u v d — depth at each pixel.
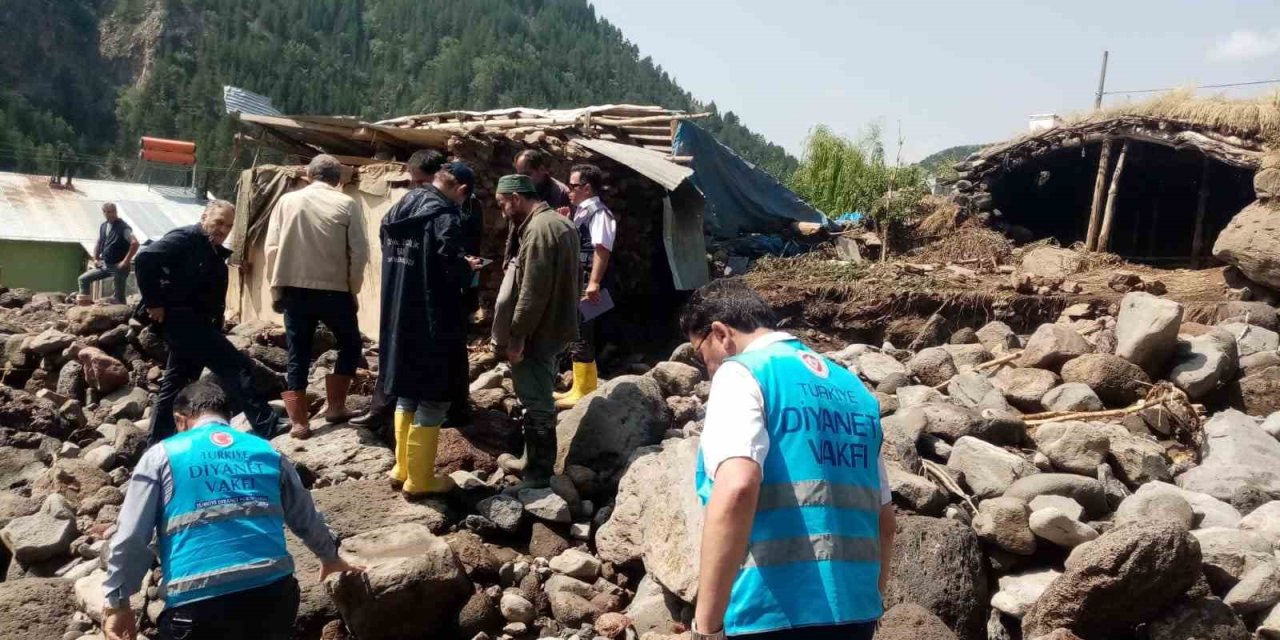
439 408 5.61
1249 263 9.71
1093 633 4.34
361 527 5.38
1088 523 5.16
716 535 2.64
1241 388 7.25
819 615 2.71
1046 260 12.02
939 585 4.63
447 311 5.54
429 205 5.57
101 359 7.89
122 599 3.75
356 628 4.75
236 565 3.75
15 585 5.25
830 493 2.81
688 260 9.50
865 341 9.90
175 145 31.69
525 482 5.77
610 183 9.57
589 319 6.92
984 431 6.18
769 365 2.90
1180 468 6.09
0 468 6.85
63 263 25.45
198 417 4.10
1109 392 6.97
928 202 14.49
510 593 5.02
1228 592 4.50
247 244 9.91
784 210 13.44
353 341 6.50
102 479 6.55
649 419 6.20
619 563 5.18
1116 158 14.37
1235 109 11.95
